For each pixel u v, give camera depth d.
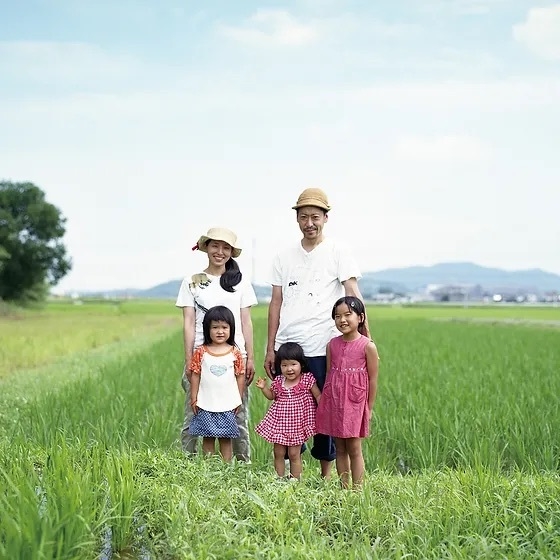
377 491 7.45
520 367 18.03
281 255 8.69
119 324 51.34
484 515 6.52
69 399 12.45
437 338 30.28
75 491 6.10
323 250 8.48
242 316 9.00
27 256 89.56
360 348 7.98
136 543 6.31
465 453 9.73
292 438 8.31
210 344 8.80
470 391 13.41
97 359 23.73
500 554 5.84
